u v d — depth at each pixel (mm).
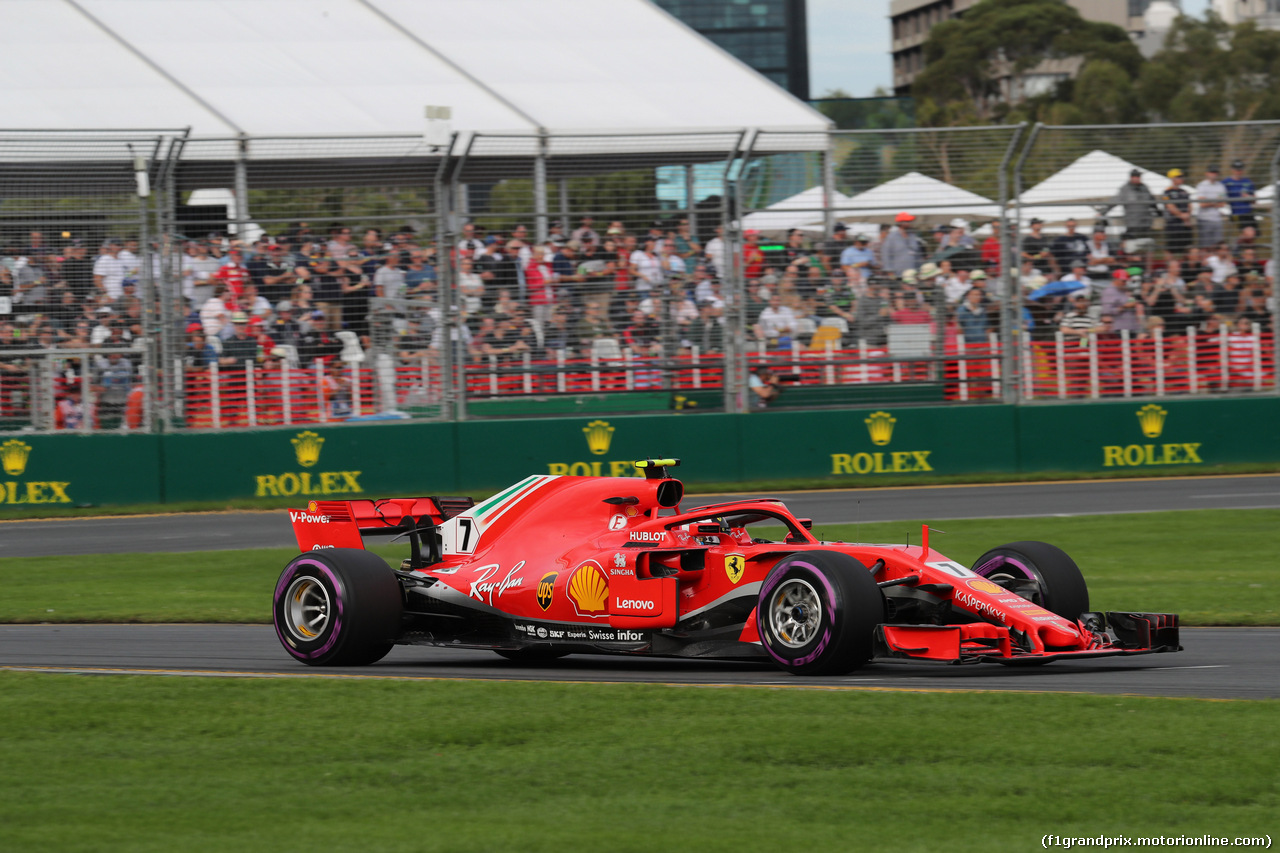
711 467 71312
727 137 70250
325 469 69938
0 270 68375
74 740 21500
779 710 22109
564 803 17375
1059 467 72500
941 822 16359
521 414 70625
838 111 179250
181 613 38281
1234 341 72125
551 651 29438
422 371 70438
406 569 31547
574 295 70375
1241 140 70625
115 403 69812
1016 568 27344
